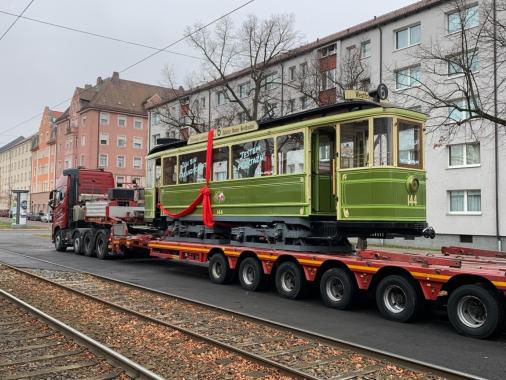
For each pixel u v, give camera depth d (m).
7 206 108.00
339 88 27.44
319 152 10.90
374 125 9.58
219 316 8.62
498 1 21.53
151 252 15.38
